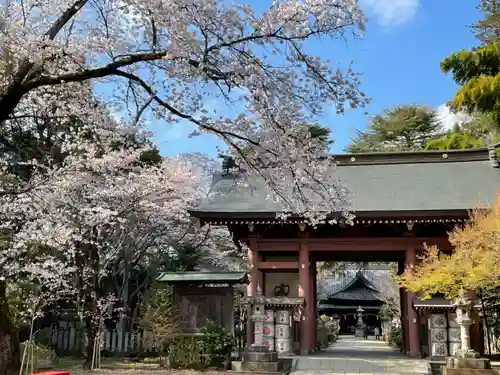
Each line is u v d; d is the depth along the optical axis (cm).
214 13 788
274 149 938
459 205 1941
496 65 2155
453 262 1404
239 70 841
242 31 820
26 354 1357
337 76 870
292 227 2055
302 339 1930
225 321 1627
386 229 2039
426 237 1977
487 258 1231
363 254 2323
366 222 1908
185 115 888
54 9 957
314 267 2194
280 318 1906
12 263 1441
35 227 1402
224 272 1678
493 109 1997
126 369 1527
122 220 1584
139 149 1739
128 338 1970
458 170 2394
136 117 1091
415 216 1853
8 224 1397
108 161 1603
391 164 2514
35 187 1321
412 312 1916
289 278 2080
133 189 1695
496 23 2523
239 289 2080
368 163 2530
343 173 2448
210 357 1559
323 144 966
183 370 1524
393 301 3872
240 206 2006
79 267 1602
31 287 1669
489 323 2214
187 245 2577
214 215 1908
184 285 1664
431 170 2420
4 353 873
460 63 2209
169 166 1942
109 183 1688
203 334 1591
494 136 3241
